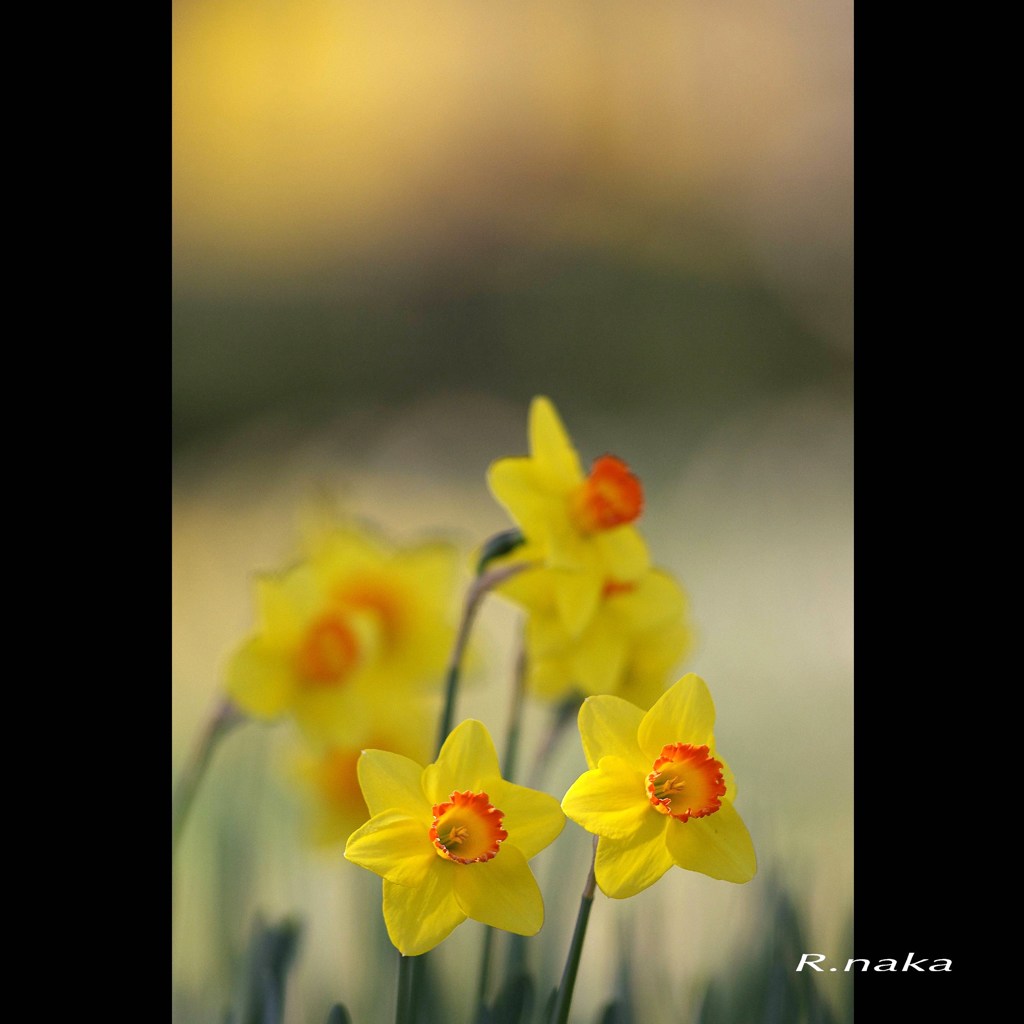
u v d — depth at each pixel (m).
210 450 7.83
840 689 3.18
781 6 11.59
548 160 11.52
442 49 11.44
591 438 7.87
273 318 9.48
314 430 8.31
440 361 9.75
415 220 10.97
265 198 10.38
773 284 10.74
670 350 10.03
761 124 11.66
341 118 10.91
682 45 11.79
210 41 10.13
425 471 6.88
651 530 5.27
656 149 11.77
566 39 11.72
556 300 10.34
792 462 6.83
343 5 10.85
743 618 3.90
